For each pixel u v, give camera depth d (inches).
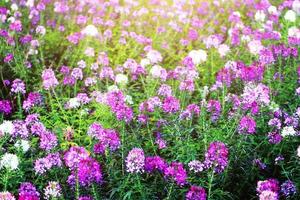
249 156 157.4
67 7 232.2
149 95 176.7
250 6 264.4
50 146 148.6
